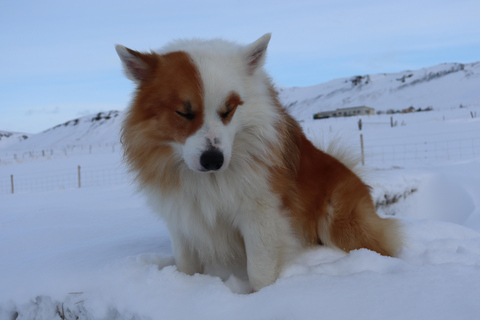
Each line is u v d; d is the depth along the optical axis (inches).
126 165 121.0
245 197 111.6
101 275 116.0
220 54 113.0
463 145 639.8
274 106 120.9
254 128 112.0
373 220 135.8
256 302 91.9
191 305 94.2
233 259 132.3
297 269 116.4
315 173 136.6
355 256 117.8
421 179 322.7
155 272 111.0
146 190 120.1
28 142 4475.9
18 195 454.6
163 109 105.0
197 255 130.6
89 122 4643.2
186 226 117.5
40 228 201.5
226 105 103.1
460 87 5497.1
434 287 88.8
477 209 249.4
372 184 273.6
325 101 6939.0
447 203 300.8
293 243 123.3
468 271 97.3
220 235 121.8
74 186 605.3
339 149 167.6
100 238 178.1
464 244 140.7
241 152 110.7
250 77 115.4
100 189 467.8
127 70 111.0
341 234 134.8
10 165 1077.8
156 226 199.0
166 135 106.6
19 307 116.3
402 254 131.3
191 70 103.9
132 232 188.4
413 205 302.7
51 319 112.6
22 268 132.7
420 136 826.2
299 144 135.8
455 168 376.8
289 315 83.2
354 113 3823.8
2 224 227.0
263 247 112.7
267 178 112.7
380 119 1798.7
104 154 1300.4
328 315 81.3
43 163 1067.9
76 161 1069.1
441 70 6545.3
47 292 113.1
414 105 5201.8
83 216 233.9
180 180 113.3
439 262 118.3
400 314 78.9
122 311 100.0
